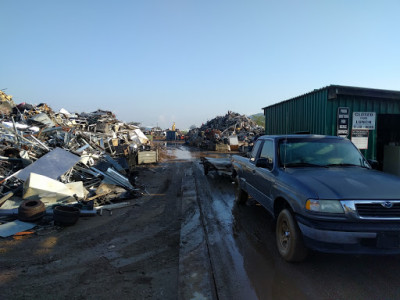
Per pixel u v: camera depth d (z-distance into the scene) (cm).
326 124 809
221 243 480
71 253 448
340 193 339
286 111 1070
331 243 332
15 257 431
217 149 2833
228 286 343
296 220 382
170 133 5922
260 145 610
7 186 690
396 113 874
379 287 332
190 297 321
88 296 329
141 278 371
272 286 340
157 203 771
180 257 427
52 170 757
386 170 905
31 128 1273
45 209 603
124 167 1173
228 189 938
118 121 2505
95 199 736
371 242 328
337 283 343
